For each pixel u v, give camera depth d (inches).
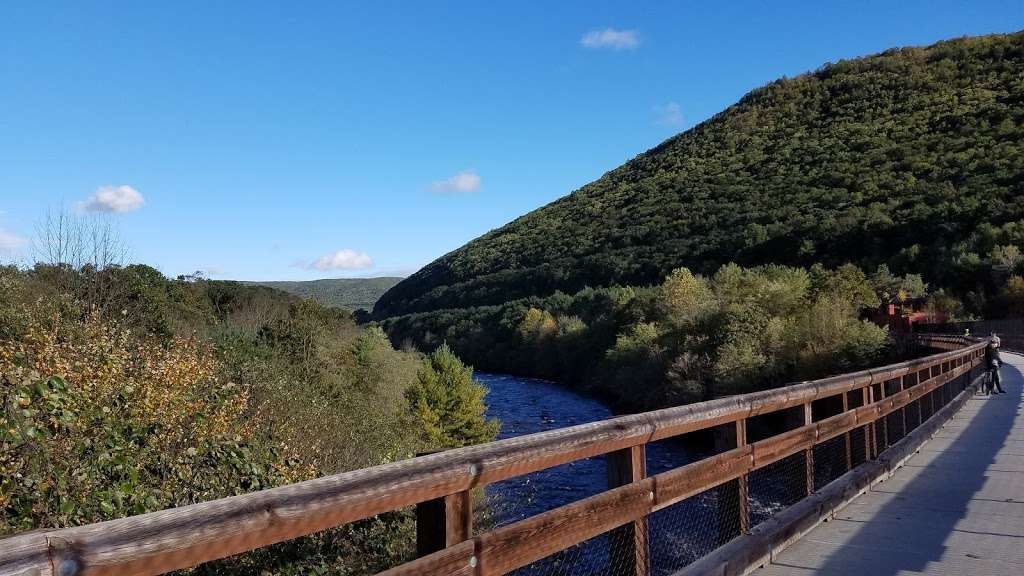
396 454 553.9
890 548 194.4
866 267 2620.6
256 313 962.7
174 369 321.7
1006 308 2026.3
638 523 140.7
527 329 3004.4
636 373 1823.3
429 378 1042.1
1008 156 3110.2
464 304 4298.7
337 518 82.6
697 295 2080.5
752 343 1518.2
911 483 282.4
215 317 943.0
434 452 99.1
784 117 5383.9
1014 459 327.6
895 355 1355.8
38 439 200.2
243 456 257.0
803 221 3235.7
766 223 3494.1
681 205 4328.3
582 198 5777.6
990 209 2578.7
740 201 3983.8
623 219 4589.1
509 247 5137.8
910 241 2677.2
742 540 177.5
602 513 128.4
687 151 5605.3
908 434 371.9
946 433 424.2
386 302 5629.9
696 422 159.3
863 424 283.3
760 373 1460.4
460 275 4995.1
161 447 248.1
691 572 153.6
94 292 642.2
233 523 71.7
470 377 1098.7
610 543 144.9
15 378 208.8
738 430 181.5
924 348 1227.2
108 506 203.8
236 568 163.6
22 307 438.6
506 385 2509.8
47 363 272.1
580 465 754.8
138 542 64.1
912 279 2319.1
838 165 3929.6
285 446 331.3
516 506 506.6
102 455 214.5
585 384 2287.2
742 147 5182.1
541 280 4057.6
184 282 975.6
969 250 2377.0
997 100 4047.7
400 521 200.8
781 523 195.2
